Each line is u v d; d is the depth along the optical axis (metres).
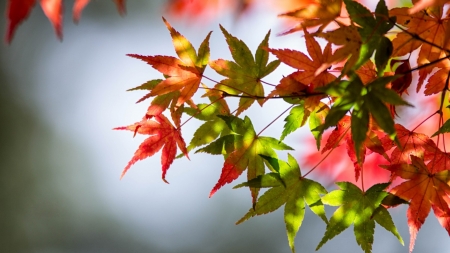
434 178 1.12
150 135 1.14
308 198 1.13
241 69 1.13
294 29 1.09
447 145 1.25
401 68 1.11
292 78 1.10
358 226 1.12
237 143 1.14
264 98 1.12
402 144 1.13
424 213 1.12
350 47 1.07
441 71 1.12
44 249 2.10
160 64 1.13
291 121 1.13
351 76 1.07
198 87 1.13
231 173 1.13
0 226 2.06
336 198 1.13
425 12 1.10
